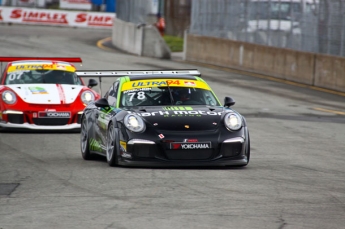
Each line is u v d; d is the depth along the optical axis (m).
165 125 34.53
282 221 23.52
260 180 31.89
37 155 41.91
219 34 116.81
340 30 86.75
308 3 93.12
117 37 148.12
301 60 94.31
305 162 39.06
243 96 80.19
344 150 45.22
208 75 100.62
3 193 28.94
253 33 106.94
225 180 31.62
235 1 111.56
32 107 52.75
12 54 118.25
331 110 70.94
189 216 24.20
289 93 84.12
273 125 58.81
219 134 34.47
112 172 33.94
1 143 47.50
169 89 38.53
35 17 192.88
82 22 197.00
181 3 179.25
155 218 23.94
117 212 24.94
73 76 57.78
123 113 35.81
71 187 30.14
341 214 24.72
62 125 53.19
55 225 23.11
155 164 34.16
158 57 127.81
